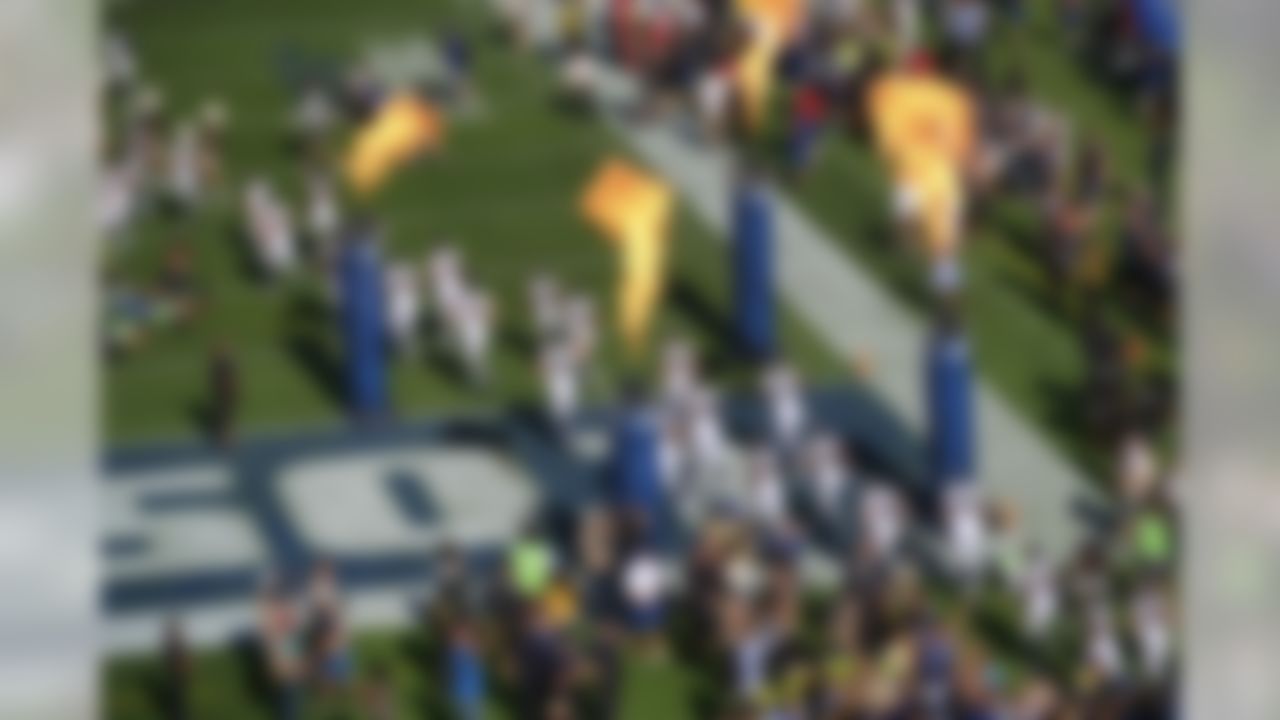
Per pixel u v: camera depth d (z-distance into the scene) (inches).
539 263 2672.2
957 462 2346.2
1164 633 2149.4
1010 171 2721.5
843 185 2765.7
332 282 2583.7
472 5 2992.1
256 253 2650.1
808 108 2797.7
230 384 2438.5
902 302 2632.9
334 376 2509.8
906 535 2325.3
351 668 2190.0
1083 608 2213.3
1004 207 2706.7
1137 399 2420.0
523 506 2358.5
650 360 2539.4
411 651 2210.9
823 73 2819.9
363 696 2171.5
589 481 2393.0
